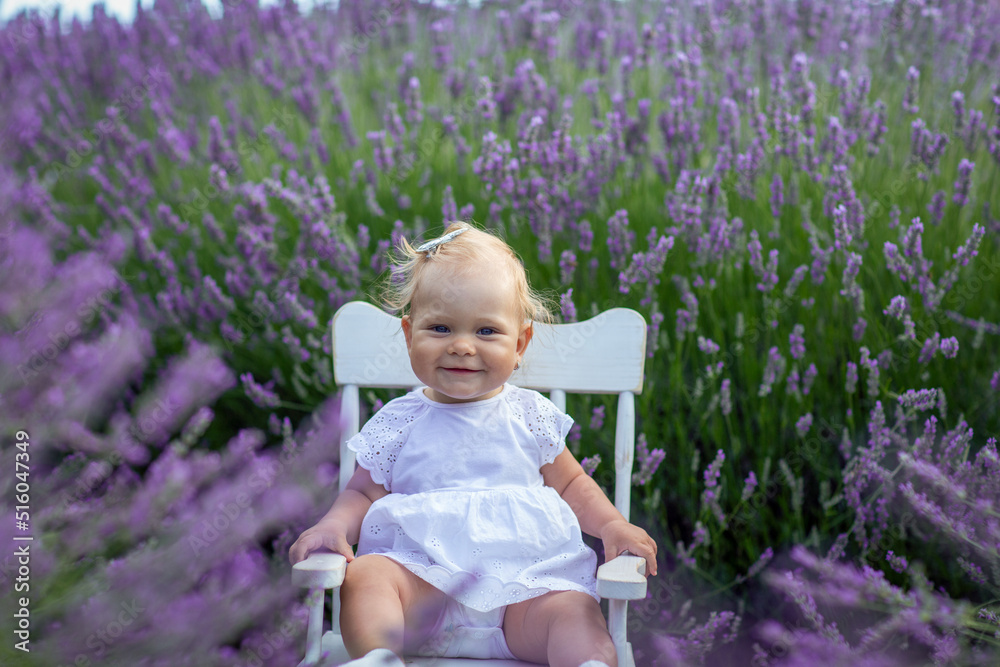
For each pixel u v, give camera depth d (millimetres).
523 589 1421
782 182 2361
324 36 3377
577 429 2094
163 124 3053
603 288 2434
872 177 2574
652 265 2104
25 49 3164
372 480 1675
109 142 2914
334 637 1503
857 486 1856
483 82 2662
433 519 1521
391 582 1408
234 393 2471
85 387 1214
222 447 2410
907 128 2762
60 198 3125
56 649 1052
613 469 2209
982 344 2244
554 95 2748
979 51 2752
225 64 3406
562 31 3336
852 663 1522
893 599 1480
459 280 1537
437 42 3156
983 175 2576
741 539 2123
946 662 1474
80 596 1128
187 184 3154
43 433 1188
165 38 3498
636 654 2020
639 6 3328
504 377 1572
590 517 1611
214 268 2818
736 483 2195
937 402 2051
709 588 2115
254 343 2521
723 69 2840
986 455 1615
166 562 1140
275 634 1192
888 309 1938
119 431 1258
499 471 1626
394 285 1882
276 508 1185
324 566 1283
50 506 1222
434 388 1577
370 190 2631
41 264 1226
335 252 2344
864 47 2951
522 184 2383
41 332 1189
